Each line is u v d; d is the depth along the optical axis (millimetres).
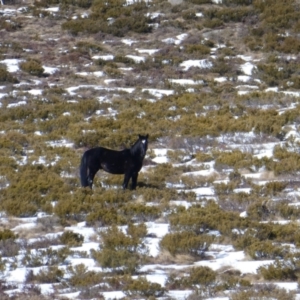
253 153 83875
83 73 130500
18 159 84188
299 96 113938
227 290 43531
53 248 53625
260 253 50844
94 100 113375
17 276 47625
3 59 135750
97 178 74688
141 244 52812
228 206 63938
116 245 52156
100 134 92938
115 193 67125
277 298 40781
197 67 131750
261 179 73750
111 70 129125
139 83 125562
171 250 51219
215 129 94625
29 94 117688
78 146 90500
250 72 129750
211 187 71750
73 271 47000
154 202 66375
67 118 102625
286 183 70625
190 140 88938
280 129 91000
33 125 101938
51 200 67312
